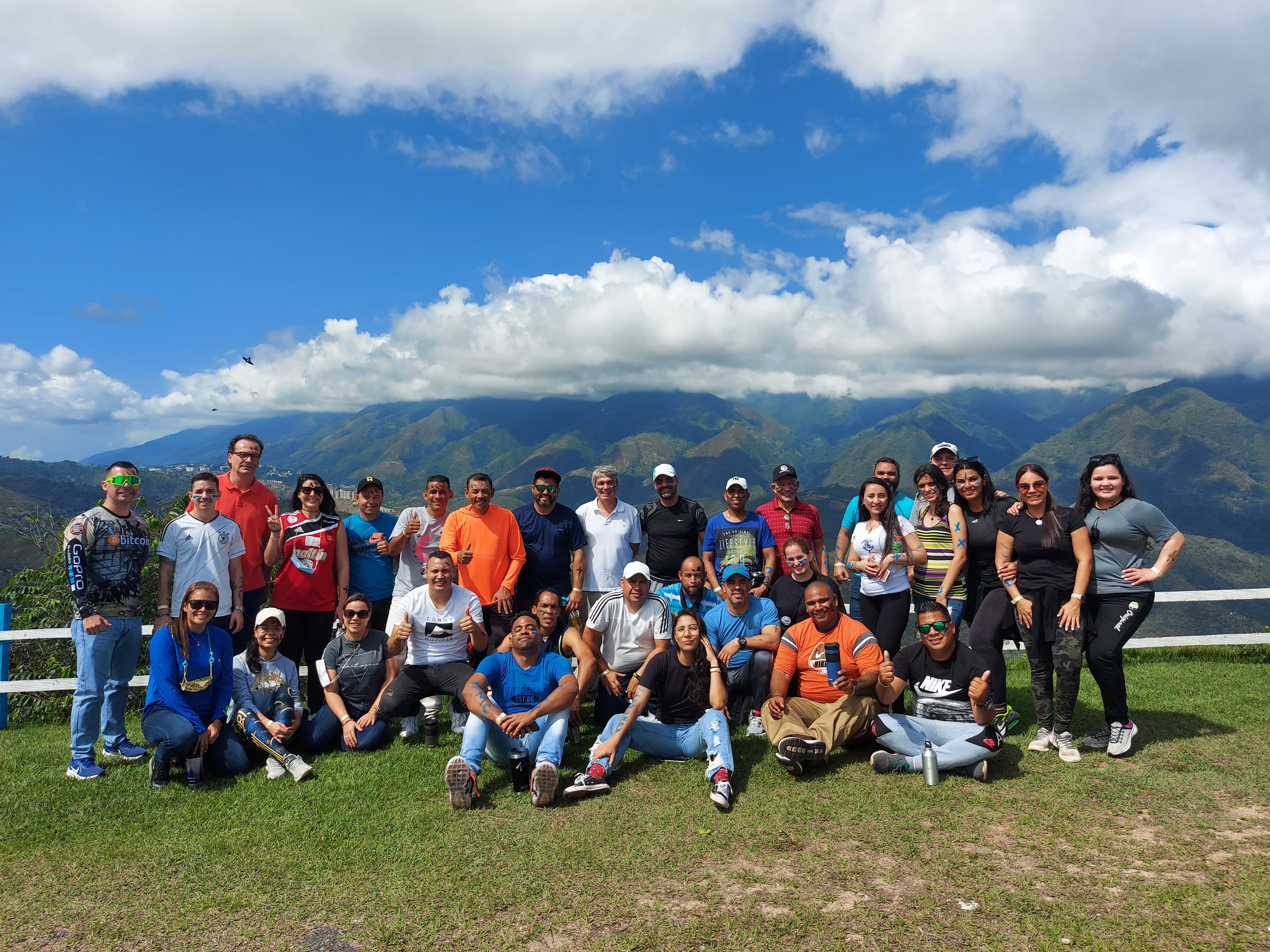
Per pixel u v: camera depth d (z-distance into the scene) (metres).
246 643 6.61
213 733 5.51
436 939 3.36
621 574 7.36
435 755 5.98
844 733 5.54
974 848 4.09
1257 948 3.05
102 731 5.97
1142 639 9.11
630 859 4.09
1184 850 3.97
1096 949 3.09
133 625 5.93
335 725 6.08
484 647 6.47
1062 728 5.48
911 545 6.27
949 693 5.48
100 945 3.40
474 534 6.95
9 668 7.47
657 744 5.72
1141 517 5.33
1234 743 5.66
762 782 5.21
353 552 7.20
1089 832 4.23
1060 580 5.54
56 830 4.62
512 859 4.13
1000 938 3.20
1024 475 5.58
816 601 5.70
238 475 6.69
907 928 3.30
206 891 3.87
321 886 3.88
